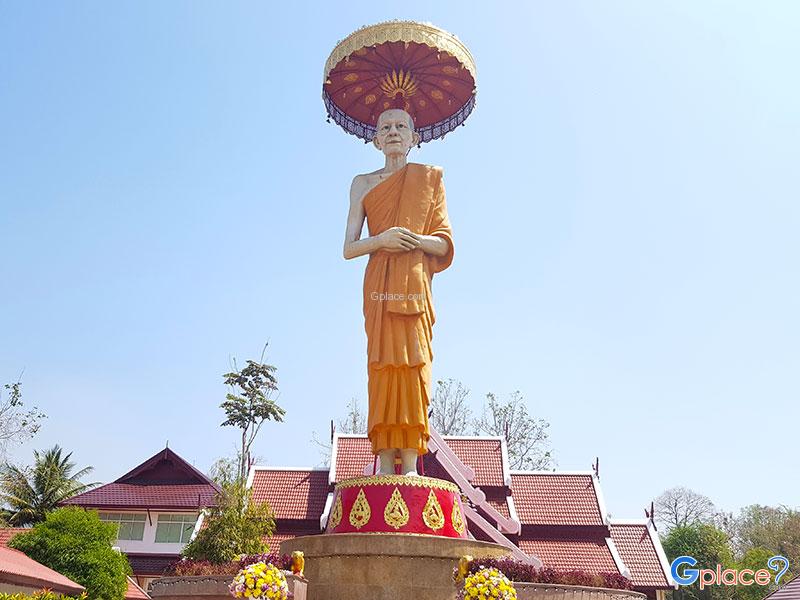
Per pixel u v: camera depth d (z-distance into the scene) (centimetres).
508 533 3444
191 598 1870
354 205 2534
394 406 2245
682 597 5644
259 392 6341
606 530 3706
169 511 4591
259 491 3916
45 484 5853
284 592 1691
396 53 2578
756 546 7369
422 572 1938
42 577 2158
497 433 6247
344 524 2122
